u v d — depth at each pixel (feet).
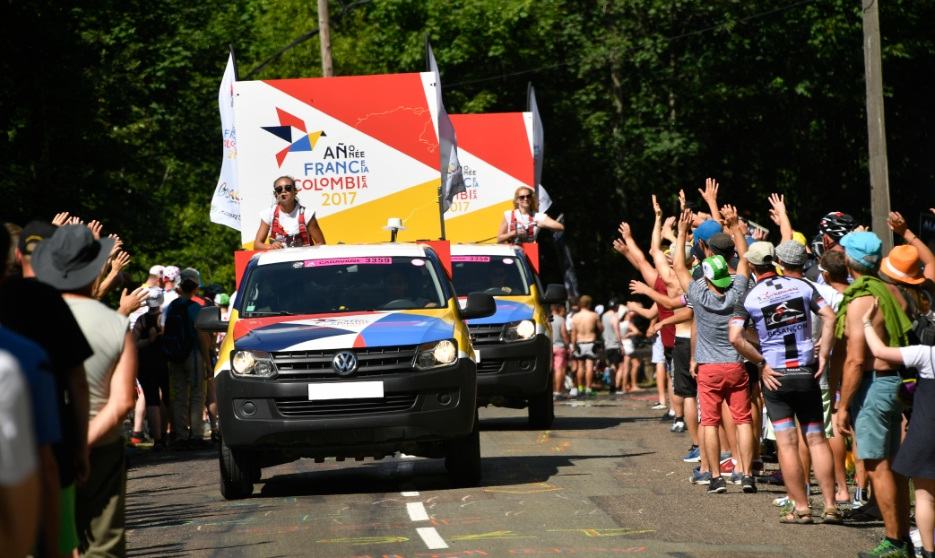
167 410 116.57
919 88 280.51
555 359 178.70
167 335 114.21
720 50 274.57
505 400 115.34
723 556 55.01
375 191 95.40
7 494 23.84
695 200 293.84
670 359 111.45
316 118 95.09
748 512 67.41
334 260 83.82
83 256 42.14
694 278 78.95
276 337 75.77
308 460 99.40
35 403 27.53
